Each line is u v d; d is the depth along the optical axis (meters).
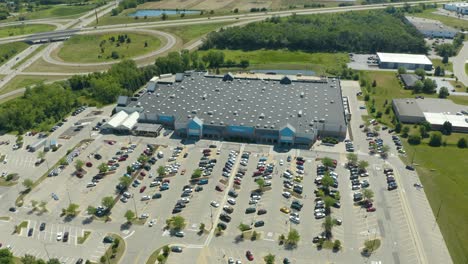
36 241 183.62
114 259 171.88
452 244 176.38
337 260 169.38
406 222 189.38
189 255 173.38
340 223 189.38
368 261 168.62
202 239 182.00
